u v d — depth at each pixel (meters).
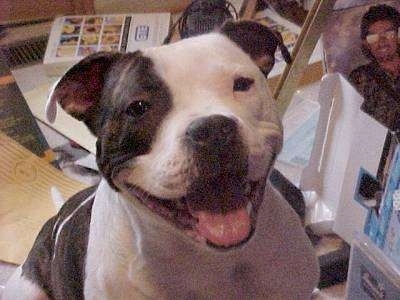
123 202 0.56
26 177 1.01
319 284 0.82
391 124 0.69
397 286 0.66
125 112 0.51
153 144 0.50
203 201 0.51
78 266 0.64
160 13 1.29
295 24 1.14
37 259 0.76
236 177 0.49
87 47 1.21
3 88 0.97
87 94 0.57
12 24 1.32
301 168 0.93
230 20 0.58
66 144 1.05
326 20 0.73
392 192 0.67
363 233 0.73
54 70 1.19
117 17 1.28
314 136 0.89
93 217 0.62
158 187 0.49
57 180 1.00
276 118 0.54
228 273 0.58
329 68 0.77
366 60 0.72
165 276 0.58
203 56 0.51
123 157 0.52
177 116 0.49
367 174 0.74
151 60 0.51
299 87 1.04
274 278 0.60
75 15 1.31
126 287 0.59
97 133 0.56
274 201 0.57
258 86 0.53
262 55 0.59
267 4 1.19
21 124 1.00
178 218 0.52
